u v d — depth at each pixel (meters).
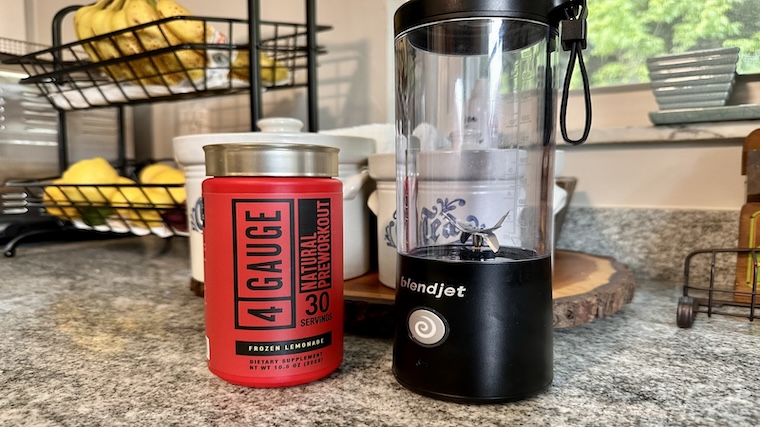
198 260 0.59
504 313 0.32
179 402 0.34
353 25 0.87
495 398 0.33
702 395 0.35
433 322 0.33
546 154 0.40
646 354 0.43
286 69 0.85
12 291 0.66
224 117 1.06
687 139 0.68
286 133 0.52
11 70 0.98
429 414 0.32
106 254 0.96
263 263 0.34
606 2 0.73
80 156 1.09
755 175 0.55
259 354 0.35
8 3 1.36
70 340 0.47
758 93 0.66
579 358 0.42
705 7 0.67
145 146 1.19
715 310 0.56
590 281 0.53
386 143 0.71
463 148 0.45
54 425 0.31
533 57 0.39
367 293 0.50
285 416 0.32
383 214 0.53
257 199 0.33
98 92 0.89
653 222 0.71
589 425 0.31
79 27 0.84
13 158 0.99
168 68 0.79
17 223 1.01
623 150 0.73
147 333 0.49
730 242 0.66
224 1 1.02
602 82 0.75
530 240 0.42
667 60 0.66
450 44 0.37
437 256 0.35
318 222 0.35
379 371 0.39
